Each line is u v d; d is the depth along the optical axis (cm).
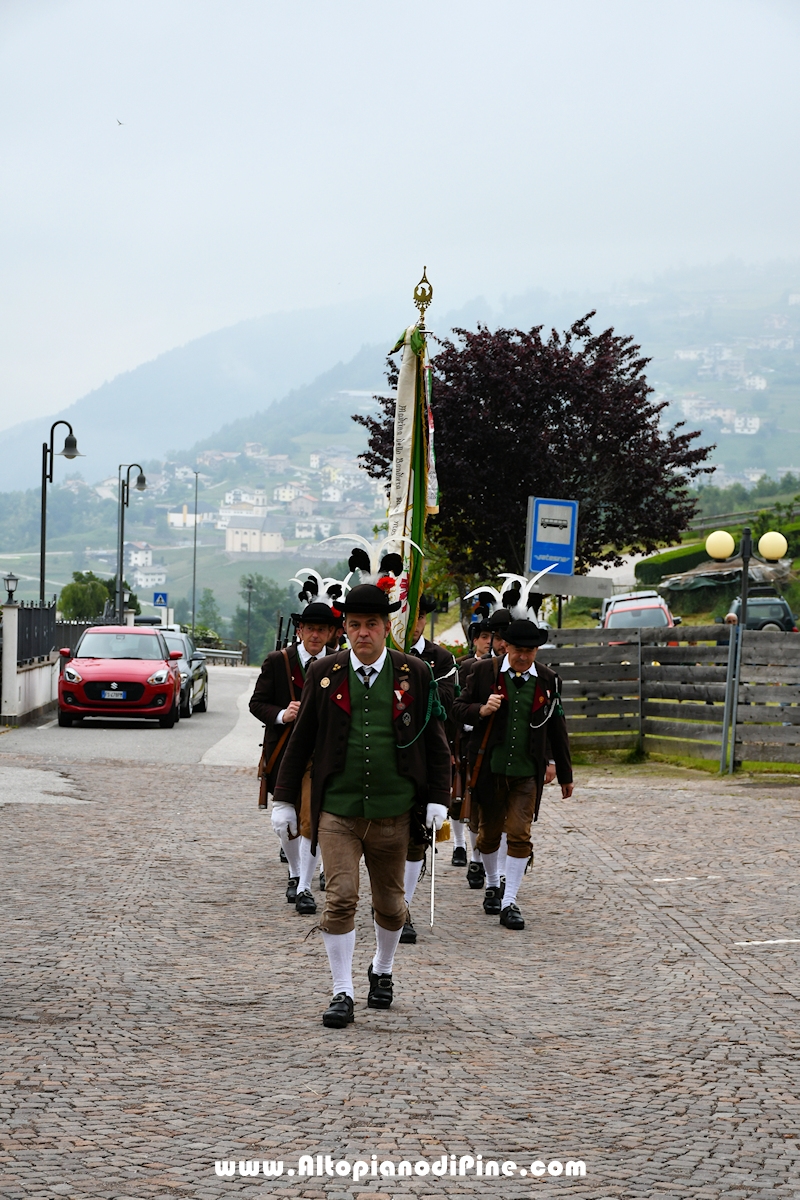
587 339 2961
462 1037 614
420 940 832
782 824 1305
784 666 1683
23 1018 616
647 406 2892
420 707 657
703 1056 589
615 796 1529
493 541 2809
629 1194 429
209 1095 515
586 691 1903
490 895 928
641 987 721
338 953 638
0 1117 479
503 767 879
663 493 2903
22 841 1130
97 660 2362
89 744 1997
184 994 675
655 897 970
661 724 1873
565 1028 636
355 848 650
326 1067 558
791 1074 564
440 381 2794
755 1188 437
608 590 1791
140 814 1320
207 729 2344
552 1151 467
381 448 2859
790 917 895
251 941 806
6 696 2278
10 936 788
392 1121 493
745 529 2280
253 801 1450
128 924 835
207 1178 432
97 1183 423
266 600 14888
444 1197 424
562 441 2794
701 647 1792
